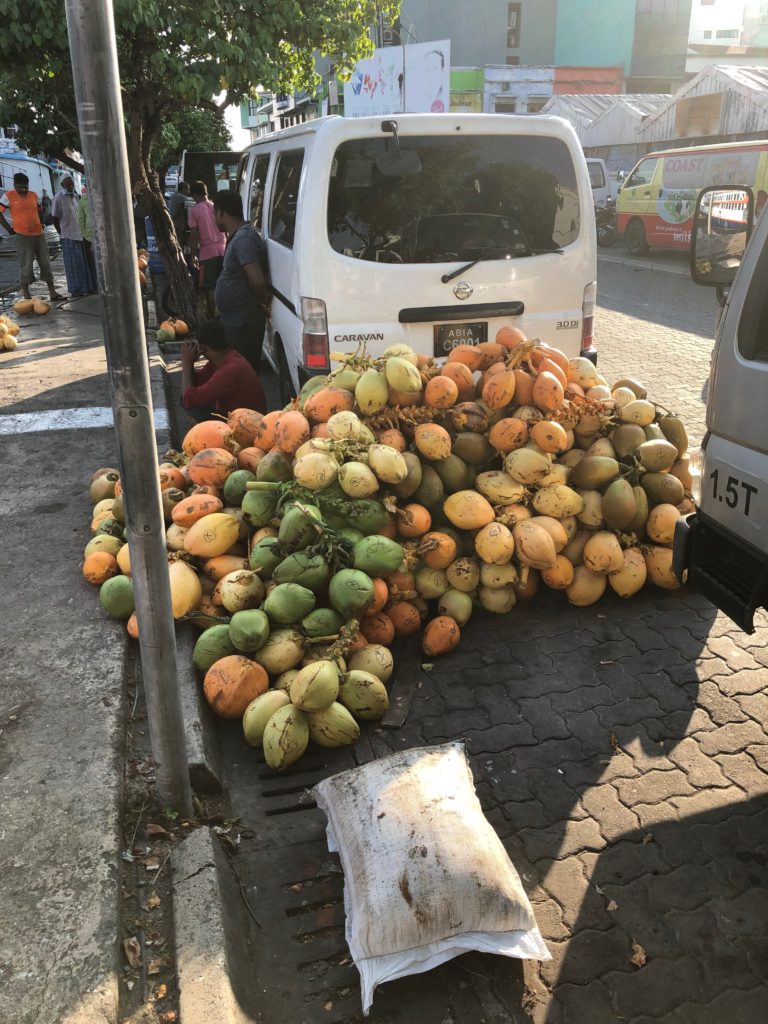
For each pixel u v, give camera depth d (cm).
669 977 222
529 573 392
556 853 262
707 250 312
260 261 664
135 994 204
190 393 531
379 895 213
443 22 4056
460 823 230
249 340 705
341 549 340
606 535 387
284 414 396
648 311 1206
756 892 247
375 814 235
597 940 233
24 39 717
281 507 360
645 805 280
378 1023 210
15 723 294
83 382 765
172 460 445
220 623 344
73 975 201
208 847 245
